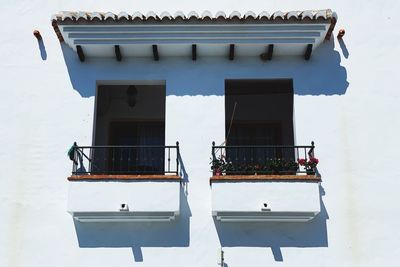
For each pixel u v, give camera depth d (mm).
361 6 11719
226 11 11875
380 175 10539
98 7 11875
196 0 11945
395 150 10703
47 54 11406
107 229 10227
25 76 11258
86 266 10023
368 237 10148
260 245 10094
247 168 10328
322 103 11031
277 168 10312
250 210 9859
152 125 13289
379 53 11367
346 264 10000
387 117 10930
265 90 12672
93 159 11273
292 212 9914
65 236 10195
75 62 11352
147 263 10031
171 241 10141
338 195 10398
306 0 11867
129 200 9961
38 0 11812
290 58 11352
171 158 10641
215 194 9945
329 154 10680
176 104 11016
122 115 13258
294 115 11000
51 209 10367
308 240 10117
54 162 10680
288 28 10750
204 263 10023
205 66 11289
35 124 10930
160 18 10625
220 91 11117
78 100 11102
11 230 10250
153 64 11328
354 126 10867
